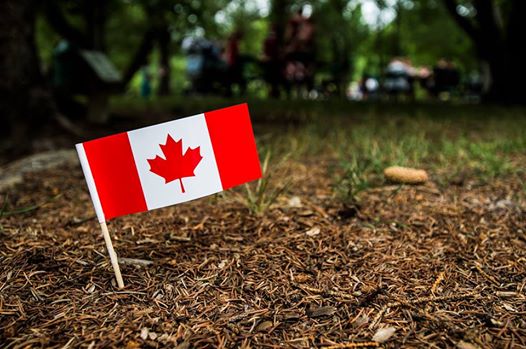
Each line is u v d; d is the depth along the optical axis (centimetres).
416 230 34
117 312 23
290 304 24
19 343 21
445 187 44
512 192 42
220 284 26
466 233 33
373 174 48
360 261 29
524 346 21
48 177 50
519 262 29
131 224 35
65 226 35
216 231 33
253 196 40
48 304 24
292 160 56
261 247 31
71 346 21
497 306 24
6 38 68
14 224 35
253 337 22
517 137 67
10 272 27
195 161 27
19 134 70
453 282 27
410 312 24
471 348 20
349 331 22
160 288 26
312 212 37
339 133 70
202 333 22
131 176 26
